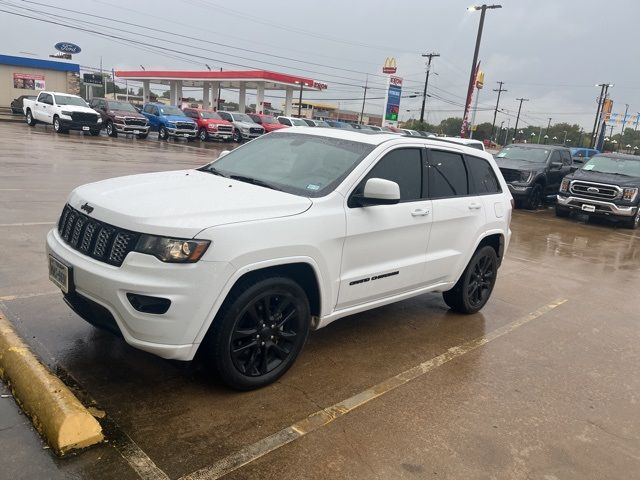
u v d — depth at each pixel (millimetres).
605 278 8398
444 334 5234
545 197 16688
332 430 3373
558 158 17172
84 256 3434
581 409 3982
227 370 3510
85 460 2830
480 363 4633
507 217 5980
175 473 2820
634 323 6211
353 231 4043
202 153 24203
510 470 3154
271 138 5059
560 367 4727
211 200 3576
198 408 3445
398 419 3584
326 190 4035
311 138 4770
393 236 4449
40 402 3055
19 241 6676
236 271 3320
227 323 3406
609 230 13836
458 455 3246
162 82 62469
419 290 4988
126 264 3197
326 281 3938
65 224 3781
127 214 3307
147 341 3236
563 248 10727
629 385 4480
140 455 2926
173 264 3166
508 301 6637
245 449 3086
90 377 3682
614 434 3672
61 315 4602
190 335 3258
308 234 3711
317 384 3941
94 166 14992
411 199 4699
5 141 19375
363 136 4688
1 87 35938
